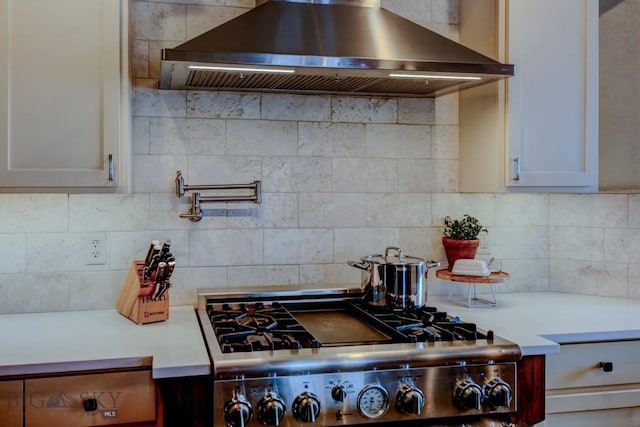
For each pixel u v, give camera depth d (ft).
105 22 6.37
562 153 7.56
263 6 6.94
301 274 8.05
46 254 7.29
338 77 6.81
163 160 7.59
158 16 7.53
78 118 6.33
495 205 8.68
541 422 6.01
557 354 6.21
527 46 7.41
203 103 7.68
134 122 7.48
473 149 8.06
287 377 5.16
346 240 8.19
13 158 6.19
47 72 6.26
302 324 6.79
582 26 7.57
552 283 8.71
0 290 7.19
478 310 7.45
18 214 7.22
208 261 7.76
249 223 7.88
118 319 6.88
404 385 5.39
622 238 8.25
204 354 5.39
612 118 8.34
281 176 7.96
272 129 7.91
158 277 6.61
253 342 5.64
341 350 5.39
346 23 6.84
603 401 6.33
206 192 7.75
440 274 7.82
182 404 5.17
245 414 4.97
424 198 8.43
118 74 6.43
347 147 8.16
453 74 6.63
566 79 7.54
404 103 8.33
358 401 5.29
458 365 5.54
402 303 7.03
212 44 6.07
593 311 7.36
